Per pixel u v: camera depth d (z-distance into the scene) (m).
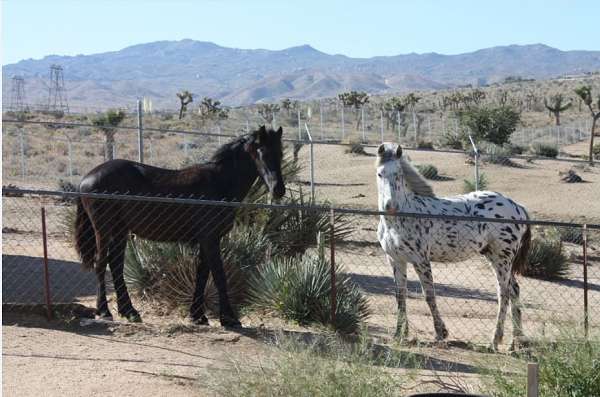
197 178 9.62
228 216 9.67
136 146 40.56
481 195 10.27
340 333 9.77
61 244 15.54
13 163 33.12
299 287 10.42
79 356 7.82
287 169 15.14
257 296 10.88
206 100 70.88
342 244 17.00
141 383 7.07
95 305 10.88
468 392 7.04
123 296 9.63
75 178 27.80
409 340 9.61
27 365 7.39
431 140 52.19
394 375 6.70
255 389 5.98
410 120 71.25
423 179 9.91
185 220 9.59
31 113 58.41
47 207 19.75
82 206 9.65
